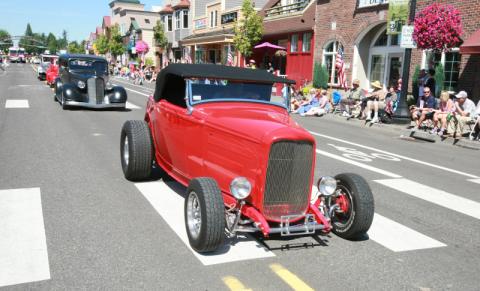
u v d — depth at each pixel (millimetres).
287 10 28828
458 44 16266
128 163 6543
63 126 11781
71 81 15922
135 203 5742
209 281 3807
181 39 46875
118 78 46188
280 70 30188
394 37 20578
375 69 21875
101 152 8734
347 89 22141
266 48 30859
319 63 23375
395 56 20375
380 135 13281
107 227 4902
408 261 4426
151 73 43531
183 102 5645
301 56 26578
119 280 3766
